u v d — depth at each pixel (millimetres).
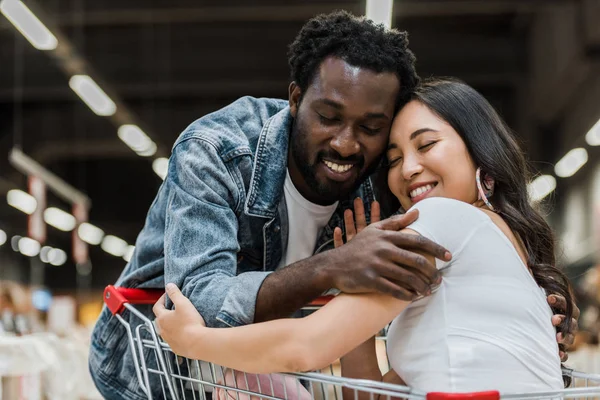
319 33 1481
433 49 13391
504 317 1175
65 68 12297
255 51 13523
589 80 11789
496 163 1392
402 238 1128
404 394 1052
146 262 1632
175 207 1464
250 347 1153
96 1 11430
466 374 1127
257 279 1249
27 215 14461
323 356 1121
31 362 2805
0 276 13750
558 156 14562
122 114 13625
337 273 1146
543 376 1185
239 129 1597
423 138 1394
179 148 1534
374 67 1419
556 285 1357
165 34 13336
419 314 1189
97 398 3377
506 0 11016
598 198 11883
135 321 1596
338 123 1438
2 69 13234
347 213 1585
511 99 15391
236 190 1505
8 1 8133
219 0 11414
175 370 1499
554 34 11695
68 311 6391
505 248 1222
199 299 1279
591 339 4824
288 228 1627
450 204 1208
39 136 15430
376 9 7660
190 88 14258
